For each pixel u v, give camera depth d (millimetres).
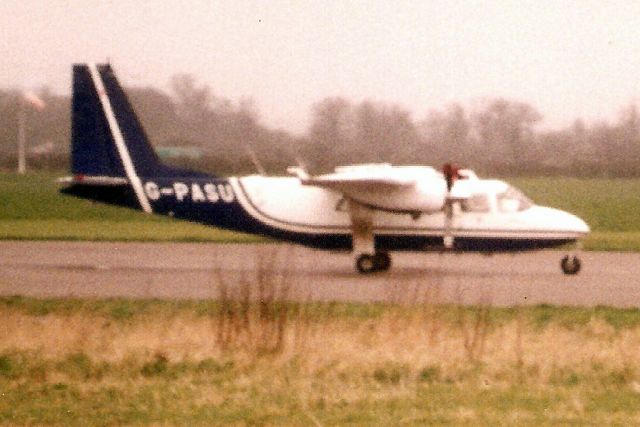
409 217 128250
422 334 71000
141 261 138375
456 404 53656
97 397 54750
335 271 131000
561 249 164500
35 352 66125
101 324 78500
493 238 128875
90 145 133250
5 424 49438
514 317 86375
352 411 52219
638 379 59906
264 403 53469
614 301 102375
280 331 65312
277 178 133375
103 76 132500
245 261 138875
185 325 76375
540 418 50969
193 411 52031
